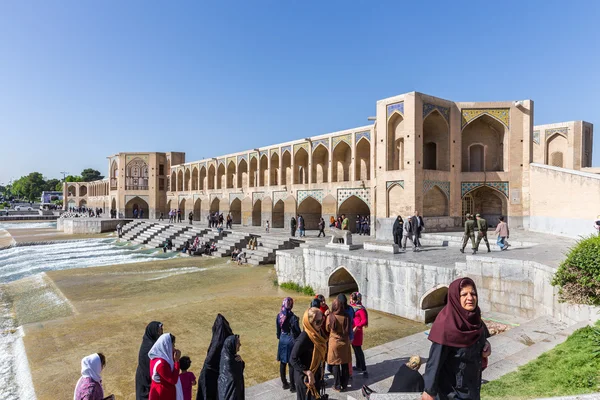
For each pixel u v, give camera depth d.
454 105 17.75
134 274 16.78
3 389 6.46
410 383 3.42
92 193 59.03
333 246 13.15
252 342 8.01
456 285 2.18
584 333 4.84
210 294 13.16
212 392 3.75
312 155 24.36
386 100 17.42
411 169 16.30
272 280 15.40
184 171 38.84
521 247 11.27
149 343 3.88
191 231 26.69
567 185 14.97
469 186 17.86
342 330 4.57
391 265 10.42
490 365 4.66
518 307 8.02
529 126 17.44
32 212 62.22
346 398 4.45
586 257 5.43
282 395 4.79
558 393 3.55
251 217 29.28
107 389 6.06
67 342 8.28
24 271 18.48
